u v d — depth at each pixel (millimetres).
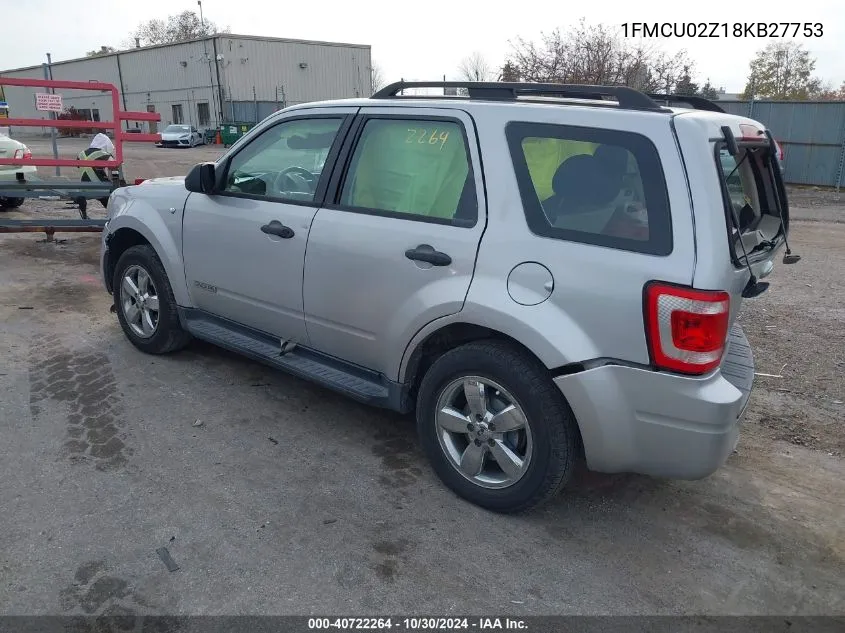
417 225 3451
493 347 3230
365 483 3639
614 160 2951
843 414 4645
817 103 18141
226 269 4426
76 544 3033
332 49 53750
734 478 3840
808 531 3381
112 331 5750
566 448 3113
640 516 3459
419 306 3393
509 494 3289
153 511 3297
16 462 3656
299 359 4184
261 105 46531
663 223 2803
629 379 2885
